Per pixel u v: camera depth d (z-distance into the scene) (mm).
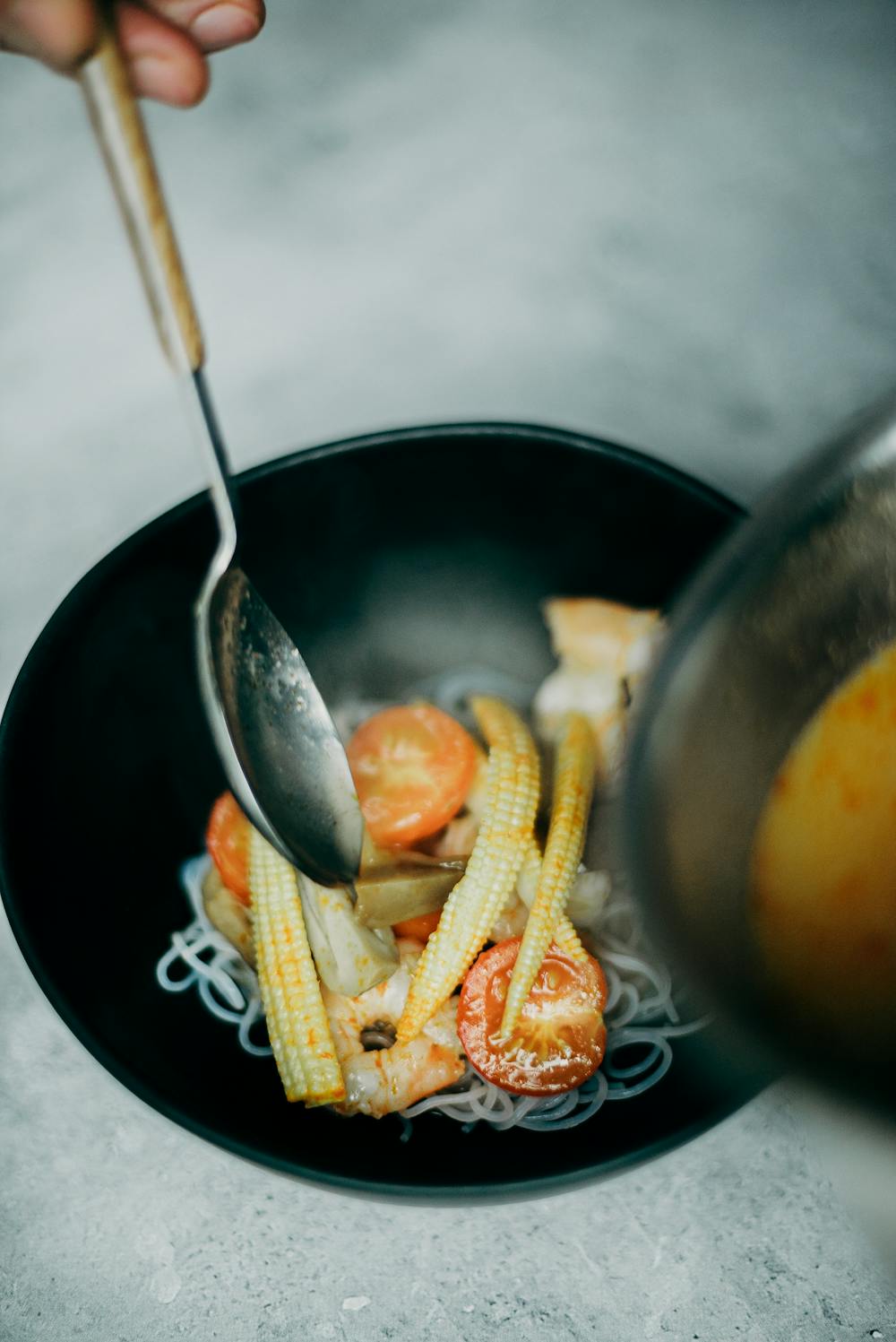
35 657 412
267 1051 425
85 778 422
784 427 542
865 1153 406
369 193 634
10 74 678
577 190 628
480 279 596
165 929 438
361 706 484
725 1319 392
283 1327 393
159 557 436
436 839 449
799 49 679
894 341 564
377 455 445
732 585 352
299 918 422
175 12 419
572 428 542
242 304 595
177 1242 405
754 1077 368
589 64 682
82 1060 431
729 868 354
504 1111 419
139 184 339
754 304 580
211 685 383
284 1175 367
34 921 388
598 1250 401
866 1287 394
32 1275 401
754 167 630
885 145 636
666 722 350
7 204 632
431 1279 398
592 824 453
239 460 544
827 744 363
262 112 667
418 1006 414
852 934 350
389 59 692
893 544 355
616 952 446
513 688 487
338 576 469
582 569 471
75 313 594
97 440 554
